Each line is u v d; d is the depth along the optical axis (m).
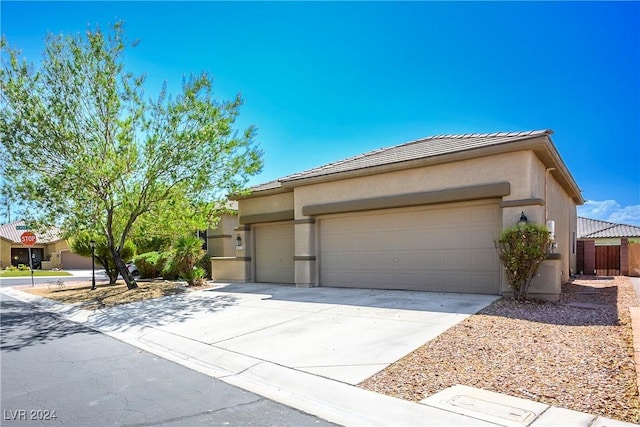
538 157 10.75
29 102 12.77
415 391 4.85
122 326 9.70
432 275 11.77
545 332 6.92
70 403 4.78
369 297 11.17
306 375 5.61
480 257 10.97
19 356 7.06
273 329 8.22
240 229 17.44
